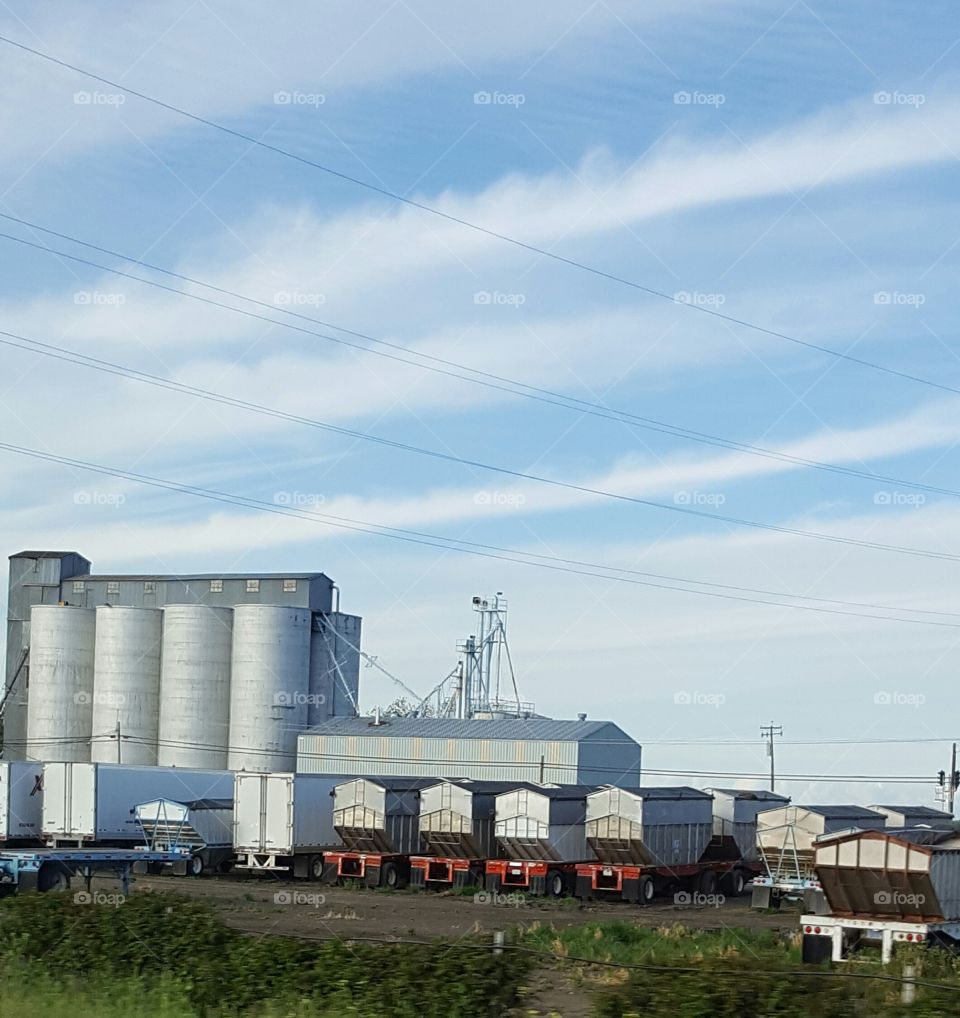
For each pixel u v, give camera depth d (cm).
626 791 5825
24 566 10619
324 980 2220
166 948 2488
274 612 9388
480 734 8681
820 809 5731
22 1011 2023
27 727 9625
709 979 1977
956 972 2916
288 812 6275
